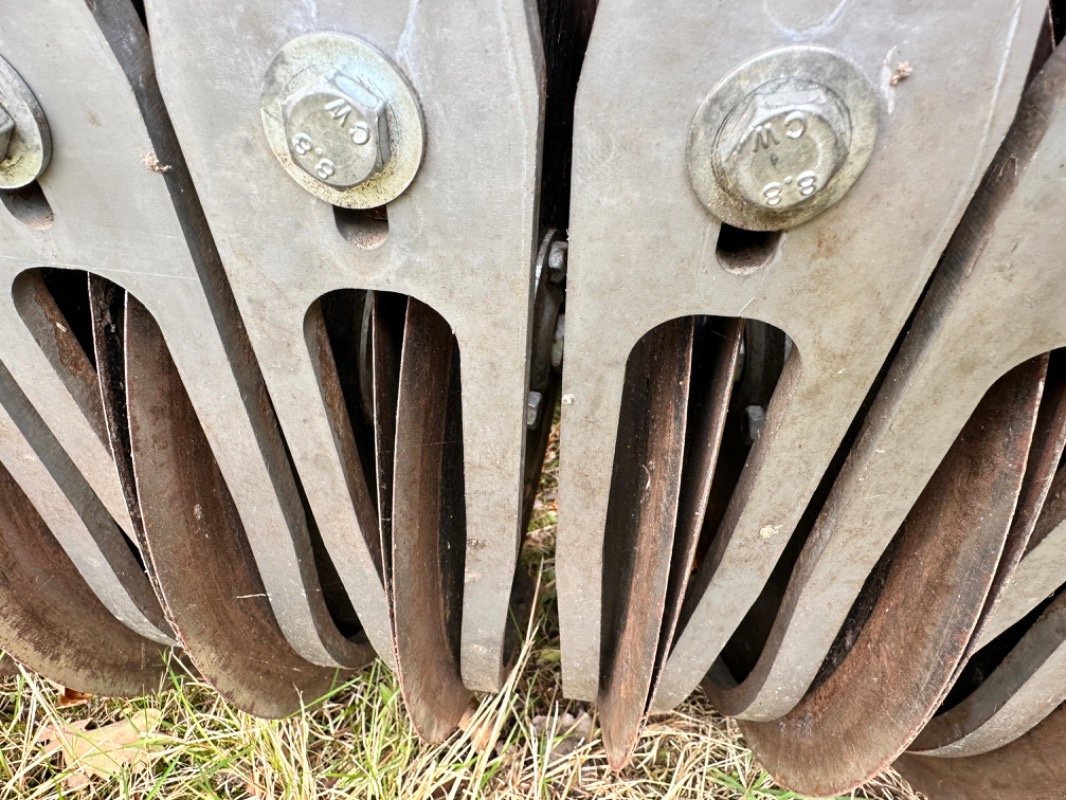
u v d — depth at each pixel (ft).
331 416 3.61
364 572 4.24
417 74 2.49
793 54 2.29
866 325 2.85
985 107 2.34
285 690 5.44
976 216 2.66
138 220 3.05
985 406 3.39
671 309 2.92
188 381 3.55
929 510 3.92
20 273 3.33
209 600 4.59
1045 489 3.31
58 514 4.39
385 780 5.63
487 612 4.45
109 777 5.73
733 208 2.54
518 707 6.22
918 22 2.23
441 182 2.71
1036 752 4.65
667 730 6.01
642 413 4.08
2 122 2.77
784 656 4.30
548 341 3.91
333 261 3.00
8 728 6.00
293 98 2.51
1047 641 4.06
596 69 2.41
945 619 3.75
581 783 5.81
